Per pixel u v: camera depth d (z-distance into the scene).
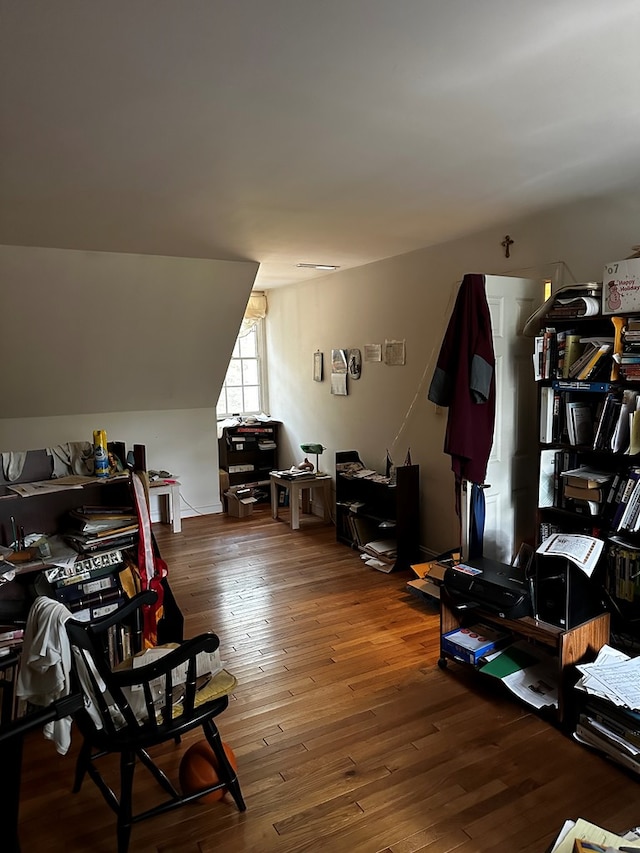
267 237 3.69
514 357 3.21
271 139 2.07
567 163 2.39
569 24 1.36
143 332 4.64
